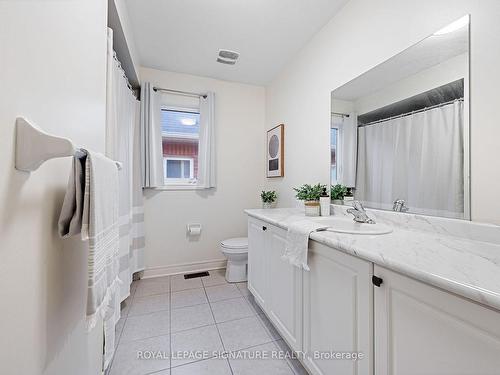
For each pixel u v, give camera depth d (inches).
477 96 37.2
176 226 107.5
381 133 55.5
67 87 25.3
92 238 22.2
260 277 72.2
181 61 96.8
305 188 74.7
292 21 72.6
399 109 50.9
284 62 97.3
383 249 32.9
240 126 117.5
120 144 72.8
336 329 38.9
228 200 115.7
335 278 39.2
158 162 103.0
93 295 22.2
